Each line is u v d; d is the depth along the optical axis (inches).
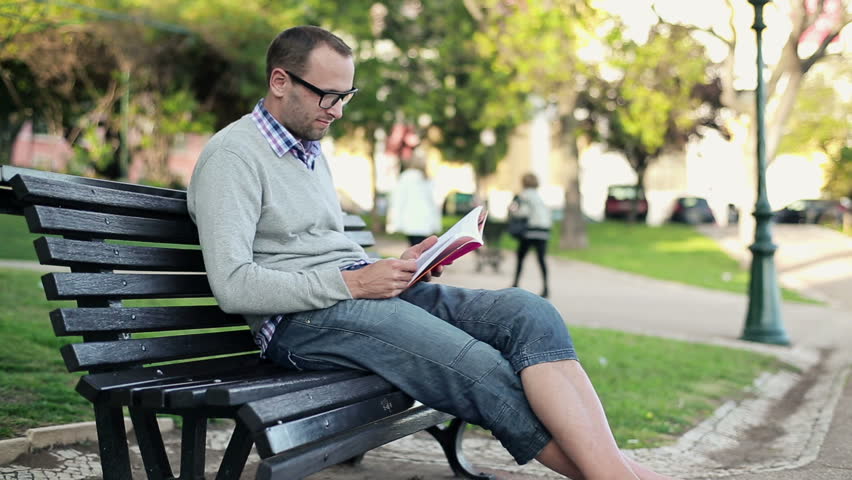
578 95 949.8
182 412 100.6
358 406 104.7
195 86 986.1
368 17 984.9
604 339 343.9
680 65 741.3
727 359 326.6
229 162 113.4
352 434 103.9
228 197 112.0
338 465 154.3
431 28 1065.5
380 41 1076.5
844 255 996.6
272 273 111.3
